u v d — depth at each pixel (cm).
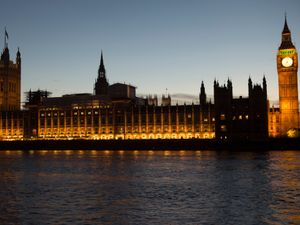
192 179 7144
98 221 3903
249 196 5162
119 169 9350
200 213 4200
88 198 5172
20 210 4425
